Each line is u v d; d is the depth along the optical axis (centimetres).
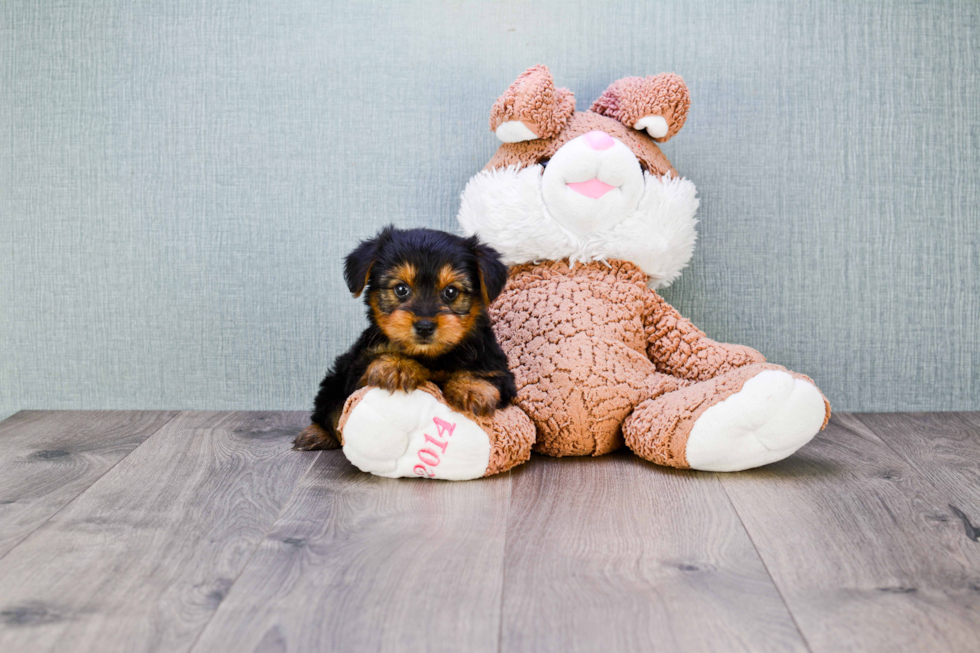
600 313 208
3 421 243
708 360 209
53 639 114
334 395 203
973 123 245
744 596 127
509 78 246
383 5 244
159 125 248
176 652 111
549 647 113
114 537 151
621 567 138
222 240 252
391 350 181
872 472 190
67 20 245
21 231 254
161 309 255
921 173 247
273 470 193
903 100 244
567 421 197
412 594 128
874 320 252
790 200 248
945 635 116
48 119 249
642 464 197
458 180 250
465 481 184
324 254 252
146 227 252
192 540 150
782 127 246
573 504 168
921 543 148
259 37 245
